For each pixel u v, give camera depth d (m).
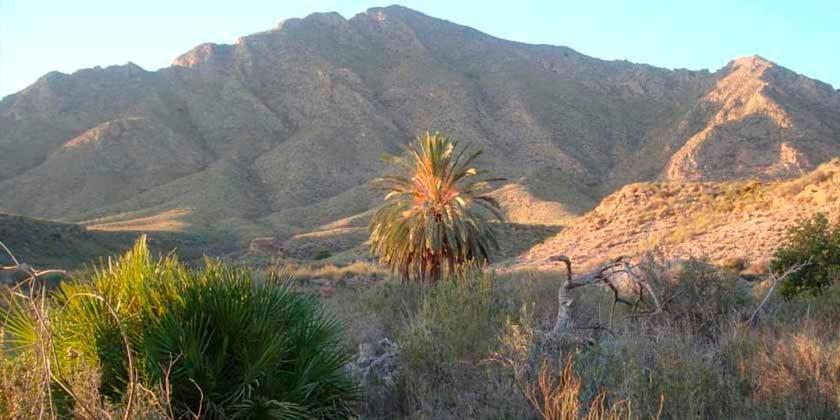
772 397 6.13
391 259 22.59
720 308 9.45
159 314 5.87
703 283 9.67
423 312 9.65
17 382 4.52
